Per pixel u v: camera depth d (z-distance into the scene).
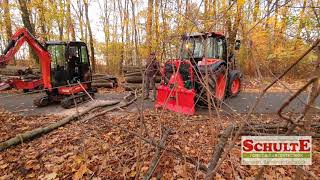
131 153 4.12
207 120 5.45
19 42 7.00
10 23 15.61
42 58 7.86
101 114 6.59
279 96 8.58
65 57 8.25
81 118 6.34
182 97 6.43
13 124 6.22
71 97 7.97
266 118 5.59
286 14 4.29
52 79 8.27
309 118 1.08
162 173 3.45
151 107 7.57
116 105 8.05
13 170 3.95
